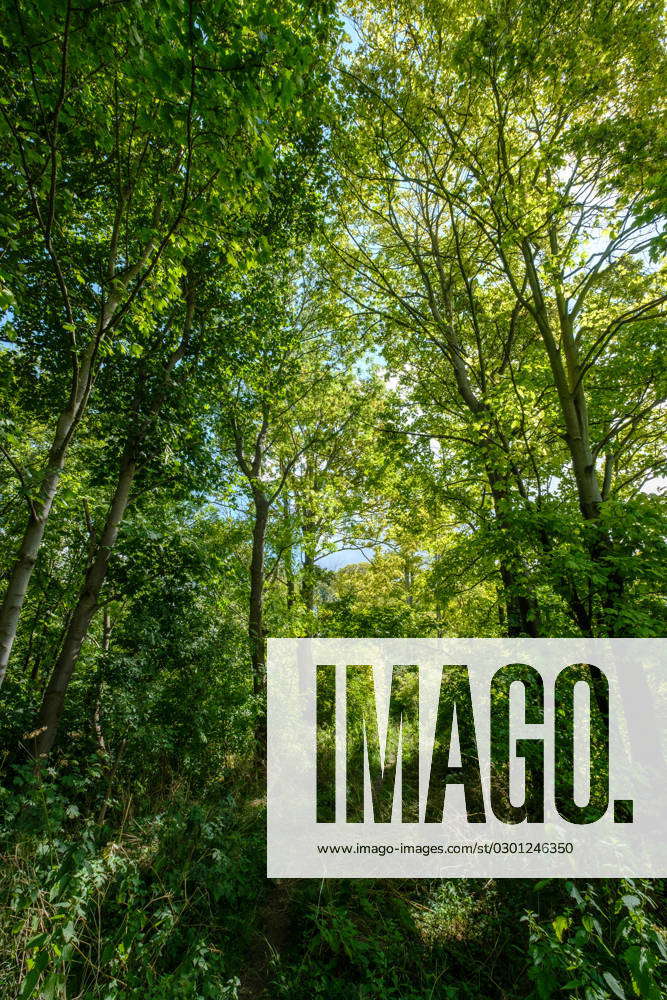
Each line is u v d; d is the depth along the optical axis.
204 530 11.52
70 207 5.18
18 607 4.70
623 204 6.43
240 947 4.62
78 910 3.13
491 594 10.39
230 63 2.99
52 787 5.14
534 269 7.46
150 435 7.42
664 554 4.71
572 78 6.46
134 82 3.23
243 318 8.72
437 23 7.04
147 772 7.39
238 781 8.19
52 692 6.70
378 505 12.34
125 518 8.58
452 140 7.46
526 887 4.64
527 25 6.27
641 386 7.65
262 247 4.57
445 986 3.90
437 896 5.03
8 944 3.16
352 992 3.94
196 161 4.07
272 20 3.14
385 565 16.20
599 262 7.03
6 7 3.05
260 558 11.22
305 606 11.84
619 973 3.20
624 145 6.24
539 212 6.80
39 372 7.21
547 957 2.81
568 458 8.91
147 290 4.85
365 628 10.17
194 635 8.42
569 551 5.13
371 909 4.89
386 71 7.61
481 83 6.96
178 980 3.49
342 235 9.77
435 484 9.71
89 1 2.86
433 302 9.39
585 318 6.74
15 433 5.16
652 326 7.05
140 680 7.70
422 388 10.49
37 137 4.14
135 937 3.51
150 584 7.95
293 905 5.22
